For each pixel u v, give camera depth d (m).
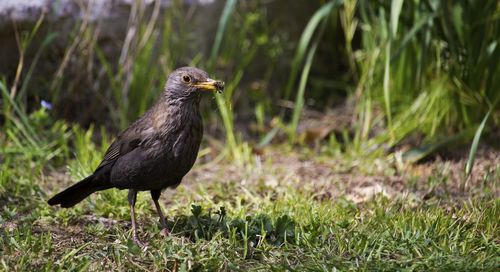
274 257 8.10
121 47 13.28
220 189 10.76
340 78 15.66
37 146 11.60
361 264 7.81
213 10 14.11
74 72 12.94
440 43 12.29
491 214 9.06
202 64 13.84
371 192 10.58
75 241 8.57
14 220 9.21
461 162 11.82
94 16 12.95
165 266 7.82
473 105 12.38
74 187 8.95
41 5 12.63
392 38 11.22
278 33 15.40
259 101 14.63
